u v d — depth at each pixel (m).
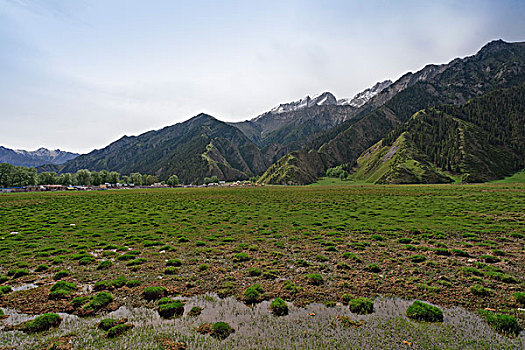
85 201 67.50
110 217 38.00
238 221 34.00
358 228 28.36
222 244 22.64
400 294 12.60
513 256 18.27
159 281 14.41
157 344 8.78
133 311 11.13
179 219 35.88
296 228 29.03
